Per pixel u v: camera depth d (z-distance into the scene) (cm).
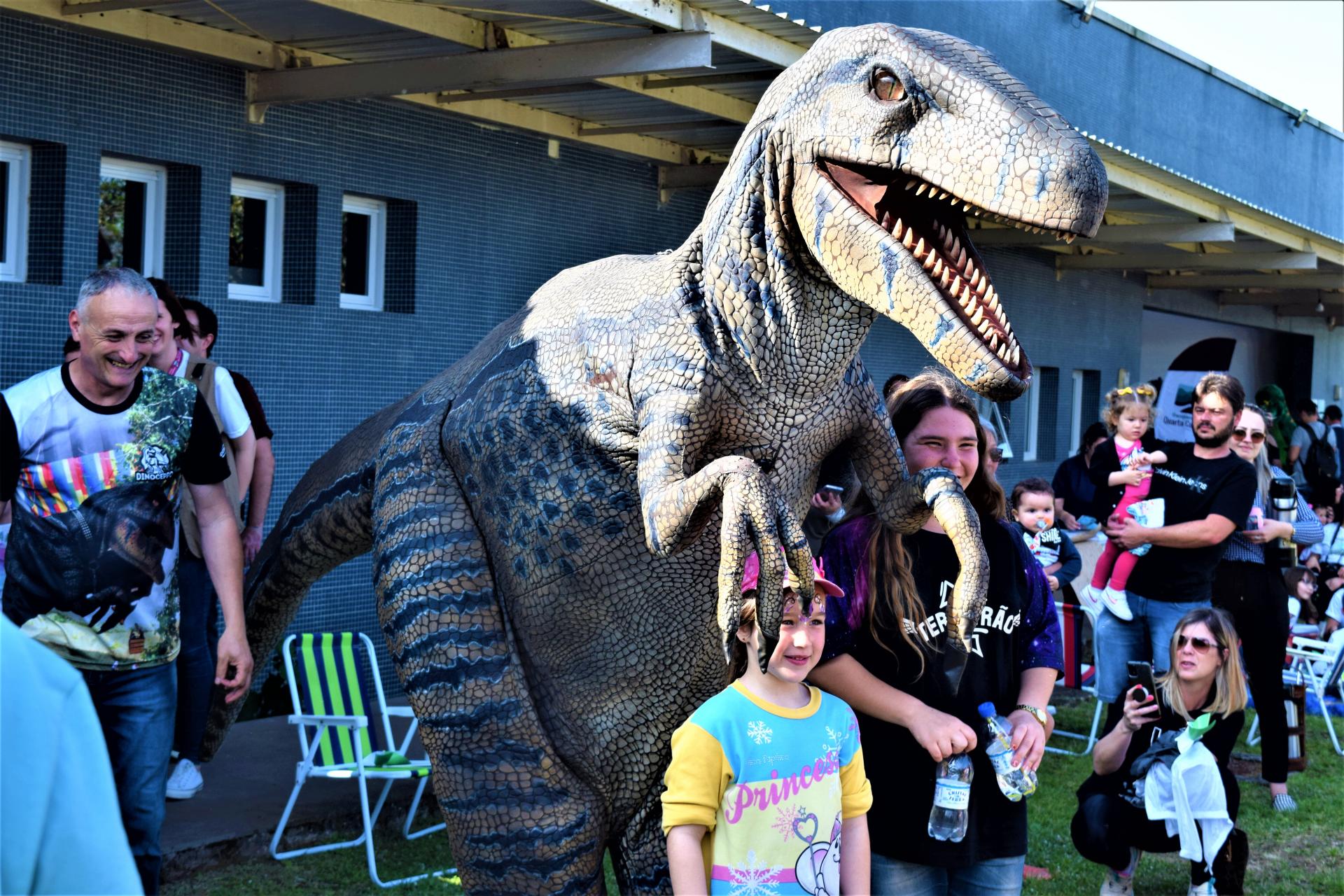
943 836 339
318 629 816
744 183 321
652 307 339
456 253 877
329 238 805
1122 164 1025
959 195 282
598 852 374
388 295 859
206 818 564
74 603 382
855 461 358
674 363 328
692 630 352
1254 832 655
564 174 945
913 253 294
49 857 138
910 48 292
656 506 304
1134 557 652
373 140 821
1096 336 1655
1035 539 835
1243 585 688
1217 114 1273
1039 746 352
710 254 327
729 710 308
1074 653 842
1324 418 1931
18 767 137
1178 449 662
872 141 292
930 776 349
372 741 593
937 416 369
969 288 293
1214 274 1731
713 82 779
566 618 361
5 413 379
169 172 745
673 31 635
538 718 371
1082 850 548
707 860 310
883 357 1290
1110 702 675
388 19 669
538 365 362
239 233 794
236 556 421
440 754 377
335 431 813
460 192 875
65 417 381
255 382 768
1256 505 693
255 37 736
